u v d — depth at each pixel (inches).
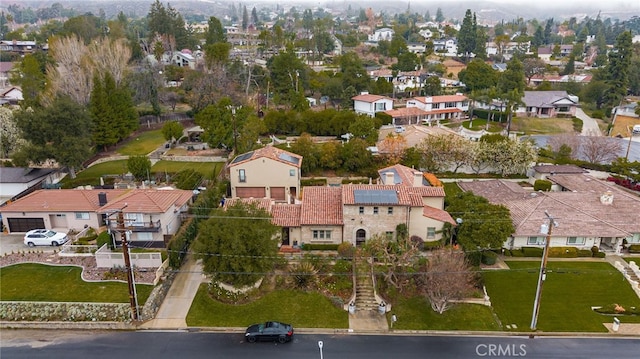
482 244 1753.2
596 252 1902.1
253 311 1560.0
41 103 3255.4
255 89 4448.8
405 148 2824.8
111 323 1485.0
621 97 4810.5
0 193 2352.4
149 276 1706.4
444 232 1860.2
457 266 1562.5
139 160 2514.8
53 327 1482.5
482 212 1855.3
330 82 4658.0
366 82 4766.2
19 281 1668.3
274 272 1713.8
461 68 6752.0
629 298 1668.3
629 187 2674.7
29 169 2487.7
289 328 1437.0
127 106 3245.6
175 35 6378.0
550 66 6978.4
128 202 1891.0
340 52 7721.5
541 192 2256.4
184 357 1353.3
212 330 1486.2
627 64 4753.9
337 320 1536.7
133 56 4977.9
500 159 2758.4
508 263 1865.2
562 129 4296.3
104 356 1354.6
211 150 3139.8
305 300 1606.8
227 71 4264.3
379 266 1707.7
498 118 4525.1
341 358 1357.0
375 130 3225.9
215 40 5703.7
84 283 1664.6
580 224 1950.1
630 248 1945.1
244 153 2679.6
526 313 1590.8
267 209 1940.2
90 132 2881.4
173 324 1499.8
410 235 1879.9
